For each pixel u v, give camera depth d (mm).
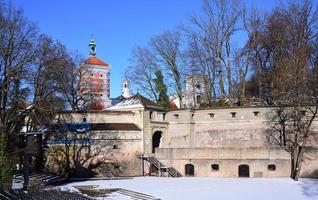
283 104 73812
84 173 73438
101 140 74812
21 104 61594
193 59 89875
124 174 75750
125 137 76438
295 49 76938
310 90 72375
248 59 85938
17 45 59344
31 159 73125
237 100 87375
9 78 58094
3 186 46500
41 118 63188
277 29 81625
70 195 45250
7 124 59094
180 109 82750
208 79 89250
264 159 71875
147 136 78562
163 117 83438
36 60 61219
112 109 82500
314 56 77688
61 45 76500
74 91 84500
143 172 77500
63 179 68062
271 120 75812
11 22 59188
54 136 73125
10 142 57906
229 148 74250
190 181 67125
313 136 72625
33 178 64938
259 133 76875
